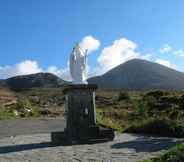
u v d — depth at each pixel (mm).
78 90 16922
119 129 22734
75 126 16578
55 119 34531
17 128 26172
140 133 20141
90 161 11633
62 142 16281
